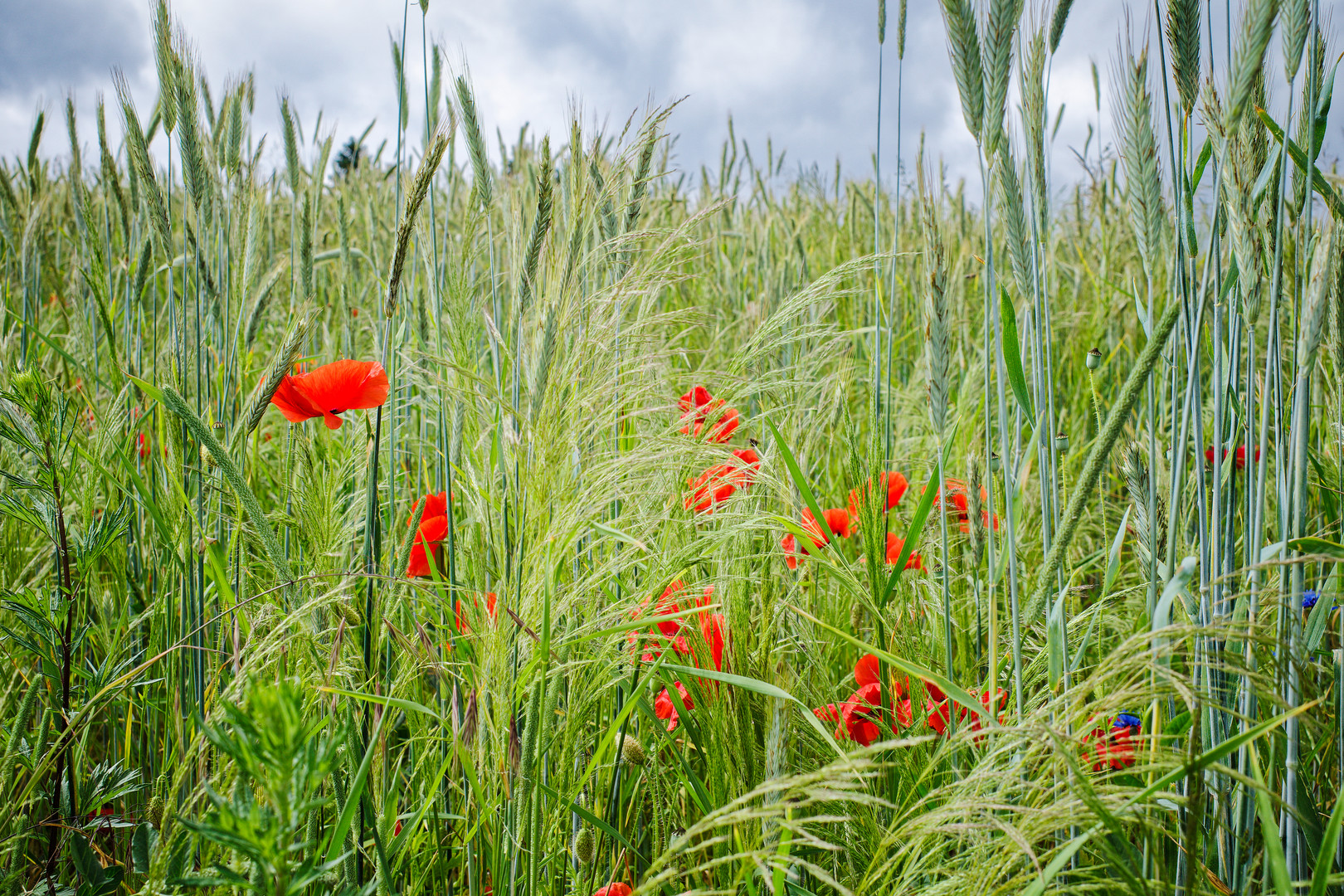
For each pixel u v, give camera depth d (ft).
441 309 6.30
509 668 4.18
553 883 4.69
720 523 5.25
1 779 4.66
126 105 6.23
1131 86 4.48
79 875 5.18
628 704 4.53
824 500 7.47
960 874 3.73
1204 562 4.52
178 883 2.77
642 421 6.23
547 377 4.39
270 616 4.72
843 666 6.30
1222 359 4.39
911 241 14.88
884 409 10.13
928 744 5.09
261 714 2.44
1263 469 4.25
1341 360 4.25
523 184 7.14
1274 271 4.18
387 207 14.84
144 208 7.83
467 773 4.14
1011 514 4.58
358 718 4.71
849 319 13.43
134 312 9.02
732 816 3.22
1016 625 4.56
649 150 5.74
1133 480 5.12
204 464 6.05
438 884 5.21
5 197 10.18
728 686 4.58
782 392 6.96
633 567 5.62
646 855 5.52
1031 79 4.69
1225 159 4.16
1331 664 4.77
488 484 5.16
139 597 6.75
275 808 2.71
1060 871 3.68
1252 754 3.84
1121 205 14.05
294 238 7.64
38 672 5.94
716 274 13.71
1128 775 4.31
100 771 5.65
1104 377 11.45
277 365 5.10
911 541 5.13
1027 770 3.96
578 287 4.41
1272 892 4.04
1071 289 15.31
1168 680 3.45
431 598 5.50
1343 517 5.47
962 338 11.09
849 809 4.61
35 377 5.30
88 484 6.22
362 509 6.26
